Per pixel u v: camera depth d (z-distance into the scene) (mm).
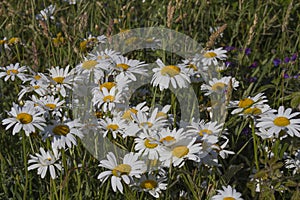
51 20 1591
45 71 1385
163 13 1550
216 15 1693
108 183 993
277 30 1686
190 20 1536
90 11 1612
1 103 1276
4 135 1175
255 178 996
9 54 1412
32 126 975
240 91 1309
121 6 1599
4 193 1093
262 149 1073
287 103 1271
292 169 1121
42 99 1082
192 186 997
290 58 1471
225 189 970
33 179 1121
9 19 1610
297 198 975
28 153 1115
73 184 1059
